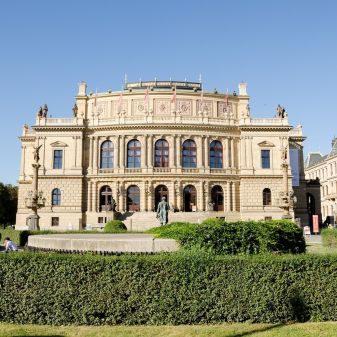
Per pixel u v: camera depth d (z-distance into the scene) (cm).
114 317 1841
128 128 9606
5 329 1764
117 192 9488
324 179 14975
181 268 1853
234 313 1834
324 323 1814
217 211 9550
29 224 6869
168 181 9475
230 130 9856
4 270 1898
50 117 9856
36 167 7138
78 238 2745
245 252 2147
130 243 2311
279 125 9750
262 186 9612
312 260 1889
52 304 1862
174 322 1825
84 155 9756
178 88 11094
